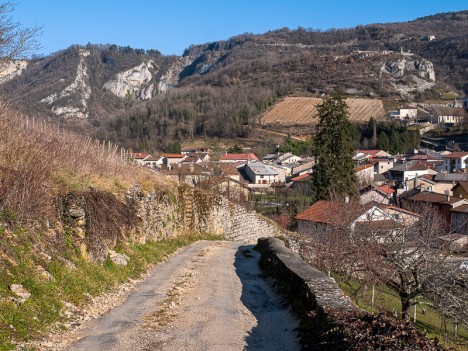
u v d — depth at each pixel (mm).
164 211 17406
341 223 16500
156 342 6535
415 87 135500
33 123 11891
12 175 8133
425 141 88250
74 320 7004
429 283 12547
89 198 10023
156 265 12781
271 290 10359
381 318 5742
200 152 79062
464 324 12398
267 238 17219
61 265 8078
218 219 25031
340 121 37031
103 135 55344
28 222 7961
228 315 8156
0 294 6281
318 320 6648
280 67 152000
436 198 34531
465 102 116812
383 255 13297
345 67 144125
